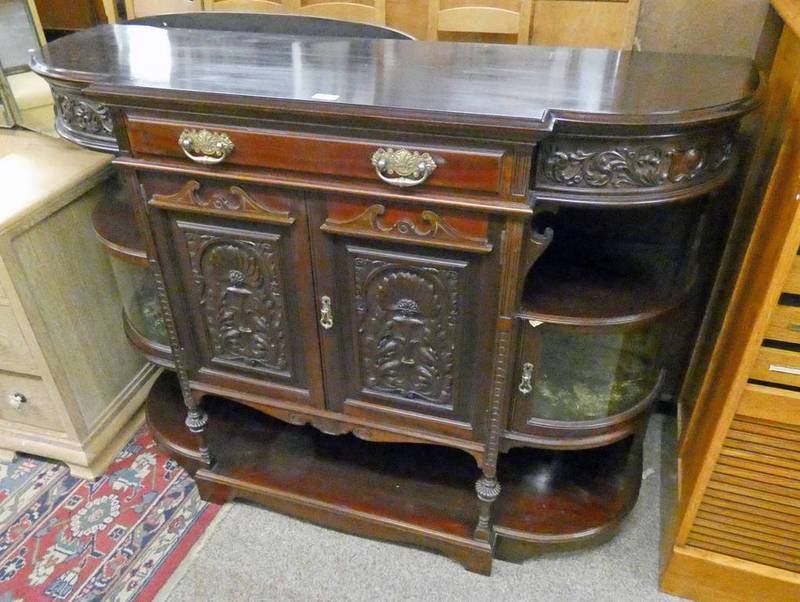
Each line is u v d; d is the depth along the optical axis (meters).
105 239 1.30
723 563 1.16
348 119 0.88
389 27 1.35
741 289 1.13
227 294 1.14
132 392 1.65
